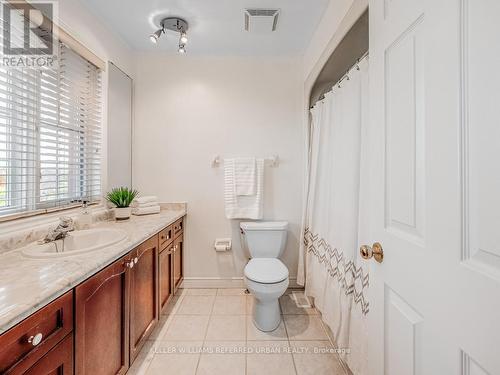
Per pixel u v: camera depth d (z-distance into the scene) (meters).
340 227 1.58
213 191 2.41
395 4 0.78
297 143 2.42
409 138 0.71
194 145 2.40
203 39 2.12
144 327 1.50
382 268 0.85
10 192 1.24
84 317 0.95
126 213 1.89
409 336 0.70
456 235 0.54
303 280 2.30
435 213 0.60
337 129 1.67
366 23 1.33
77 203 1.68
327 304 1.75
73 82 1.62
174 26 1.87
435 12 0.60
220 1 1.66
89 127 1.80
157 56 2.37
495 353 0.45
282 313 2.02
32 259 1.04
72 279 0.86
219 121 2.40
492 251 0.46
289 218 2.44
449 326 0.55
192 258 2.43
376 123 0.90
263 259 2.08
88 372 0.97
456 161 0.54
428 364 0.62
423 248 0.64
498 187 0.46
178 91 2.38
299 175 2.43
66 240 1.34
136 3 1.68
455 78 0.54
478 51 0.49
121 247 1.21
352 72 1.44
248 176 2.31
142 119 2.37
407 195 0.72
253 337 1.72
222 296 2.28
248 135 2.41
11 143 1.21
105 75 1.91
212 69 2.39
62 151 1.56
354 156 1.42
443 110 0.57
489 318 0.46
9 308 0.67
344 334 1.46
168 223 1.86
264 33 2.02
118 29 1.99
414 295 0.68
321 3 1.68
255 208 2.31
